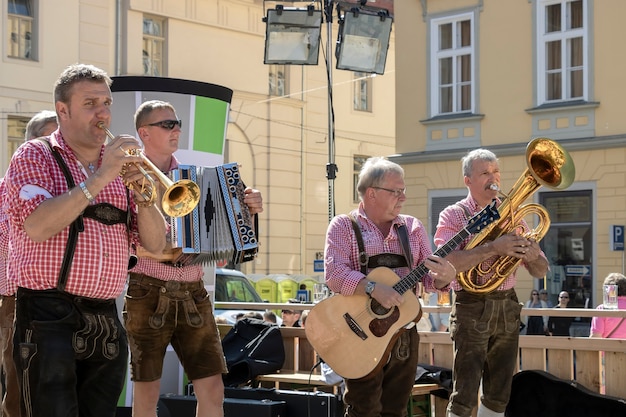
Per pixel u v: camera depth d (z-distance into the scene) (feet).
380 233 16.76
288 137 85.46
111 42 72.54
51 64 69.36
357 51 36.06
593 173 56.75
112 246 12.43
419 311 16.24
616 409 18.93
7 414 16.03
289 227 85.25
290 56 36.29
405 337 16.49
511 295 18.12
